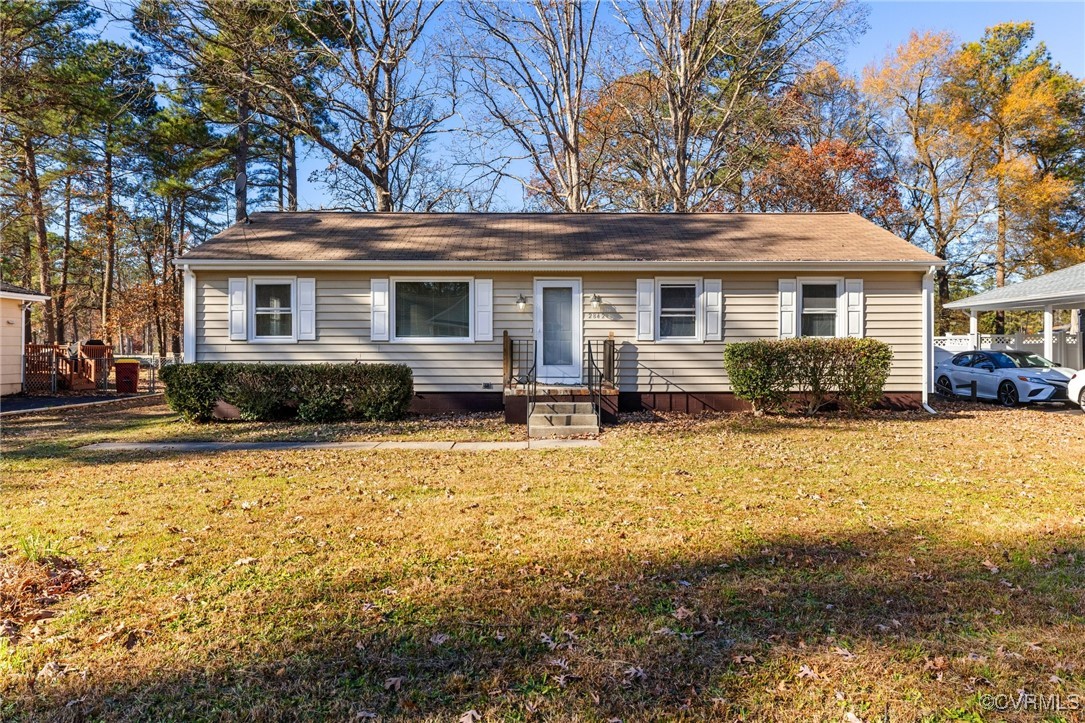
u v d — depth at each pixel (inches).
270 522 203.5
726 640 124.6
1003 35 1190.9
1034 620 132.1
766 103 928.9
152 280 1237.7
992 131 1128.8
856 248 508.7
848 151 1069.1
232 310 483.2
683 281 494.0
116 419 495.8
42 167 1066.1
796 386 474.9
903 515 209.0
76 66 804.0
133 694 107.2
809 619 133.2
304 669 114.8
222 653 120.5
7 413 526.9
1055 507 216.7
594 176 959.0
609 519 205.9
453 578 155.9
